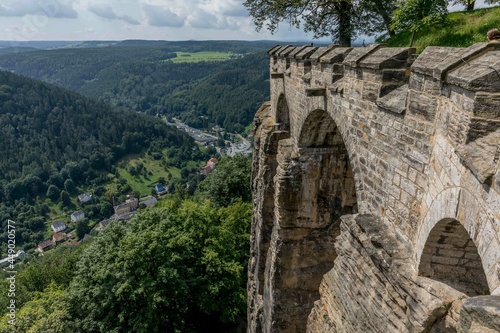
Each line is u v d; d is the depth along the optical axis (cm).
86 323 2134
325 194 1382
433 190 513
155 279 2172
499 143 349
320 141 1338
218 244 2658
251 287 2222
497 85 390
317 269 1453
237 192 3934
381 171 698
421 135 554
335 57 946
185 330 2475
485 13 1173
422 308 529
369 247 677
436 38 1249
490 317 298
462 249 531
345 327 789
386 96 670
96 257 2289
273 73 1819
